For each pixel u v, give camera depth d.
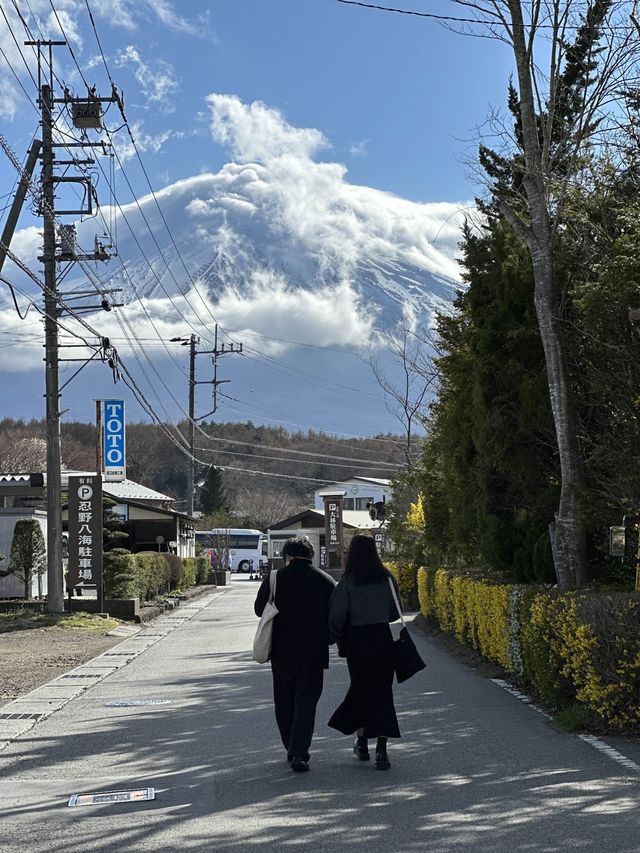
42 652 18.59
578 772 7.39
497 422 14.35
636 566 12.26
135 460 94.19
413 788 7.03
